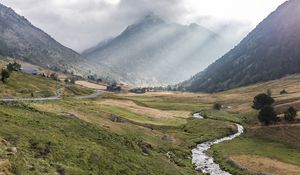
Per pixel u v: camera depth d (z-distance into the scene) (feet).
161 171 211.61
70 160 163.43
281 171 266.57
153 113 531.91
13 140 159.74
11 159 127.13
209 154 328.70
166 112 601.21
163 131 419.95
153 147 295.48
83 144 195.00
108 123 326.24
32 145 163.73
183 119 530.68
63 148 173.37
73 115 289.12
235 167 279.90
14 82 539.29
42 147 163.73
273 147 367.86
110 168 175.52
